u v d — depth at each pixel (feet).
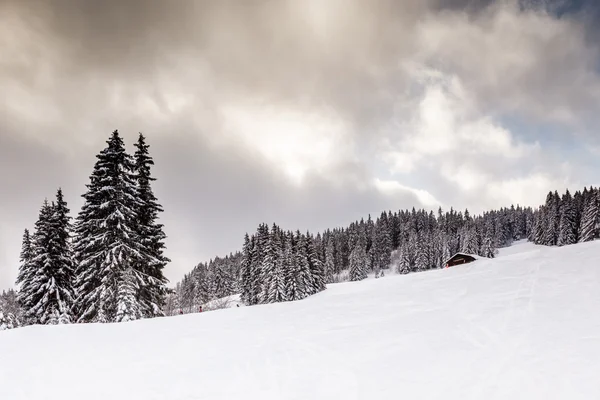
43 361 28.94
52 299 77.41
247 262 212.43
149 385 23.34
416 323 33.94
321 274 203.31
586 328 26.73
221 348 31.50
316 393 20.52
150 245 79.46
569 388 18.43
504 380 19.98
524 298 37.81
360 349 27.73
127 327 42.50
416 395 19.24
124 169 75.61
